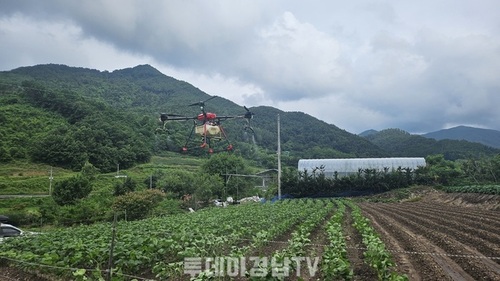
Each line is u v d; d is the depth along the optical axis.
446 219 26.75
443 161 66.31
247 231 18.67
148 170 68.75
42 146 66.38
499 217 28.59
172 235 15.55
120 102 111.62
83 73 144.50
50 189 53.31
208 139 30.08
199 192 50.28
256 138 99.56
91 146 68.38
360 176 58.06
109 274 10.02
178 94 131.38
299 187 57.91
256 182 73.56
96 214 37.06
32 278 13.87
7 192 53.69
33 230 32.06
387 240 17.84
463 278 11.49
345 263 10.55
